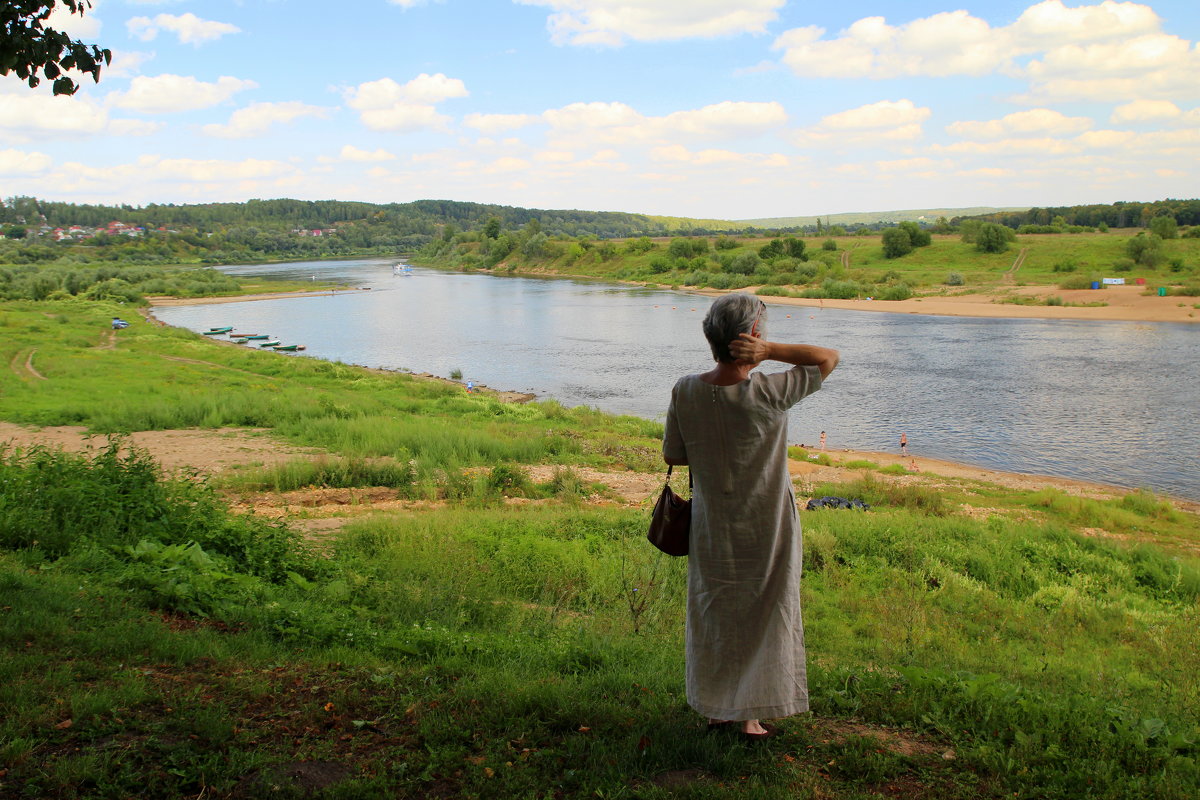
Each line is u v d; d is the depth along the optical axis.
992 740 3.43
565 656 4.78
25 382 31.55
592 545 10.41
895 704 3.80
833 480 20.36
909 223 132.38
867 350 53.47
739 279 114.69
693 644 3.10
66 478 8.66
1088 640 7.87
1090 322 67.44
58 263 161.75
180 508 8.55
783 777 2.95
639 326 70.81
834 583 9.56
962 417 33.66
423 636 5.12
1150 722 3.73
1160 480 24.44
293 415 25.05
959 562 10.91
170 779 2.81
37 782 2.70
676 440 2.99
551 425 28.53
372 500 14.73
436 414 29.77
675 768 3.07
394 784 2.87
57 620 4.41
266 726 3.33
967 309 78.38
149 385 32.25
